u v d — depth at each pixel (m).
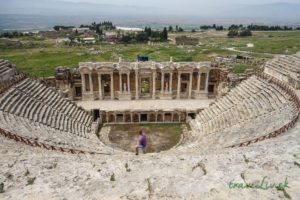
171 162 19.77
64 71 54.69
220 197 14.13
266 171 16.80
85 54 120.94
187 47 142.00
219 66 58.06
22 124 33.66
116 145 42.00
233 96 47.50
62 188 15.84
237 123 38.84
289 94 38.41
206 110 49.56
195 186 15.55
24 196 14.89
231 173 16.95
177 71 55.97
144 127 49.06
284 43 148.38
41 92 45.66
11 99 38.34
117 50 132.88
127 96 56.59
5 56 117.75
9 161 19.66
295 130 27.95
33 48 146.50
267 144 23.47
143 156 22.98
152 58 107.31
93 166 19.36
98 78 55.09
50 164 19.41
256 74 49.91
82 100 56.44
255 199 13.79
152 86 57.00
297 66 45.66
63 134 37.47
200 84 58.53
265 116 35.97
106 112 50.34
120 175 17.64
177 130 47.88
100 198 14.57
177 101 56.34
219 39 185.38
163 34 177.62
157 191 15.19
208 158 20.14
